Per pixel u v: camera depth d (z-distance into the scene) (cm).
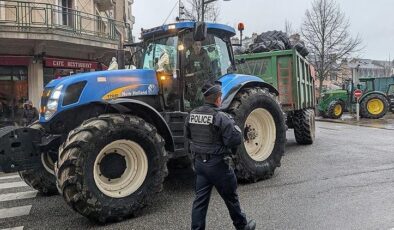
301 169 812
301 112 1153
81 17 1766
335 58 3156
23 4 1584
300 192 644
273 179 736
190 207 596
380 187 661
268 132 752
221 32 753
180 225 525
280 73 1059
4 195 744
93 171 528
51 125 593
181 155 641
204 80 709
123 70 637
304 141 1162
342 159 909
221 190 453
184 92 680
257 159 726
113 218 545
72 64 1725
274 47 1088
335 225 498
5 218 596
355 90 2195
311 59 3133
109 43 1772
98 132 532
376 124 1845
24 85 1631
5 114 1609
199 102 700
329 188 661
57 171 522
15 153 569
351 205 571
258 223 513
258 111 736
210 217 540
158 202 625
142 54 742
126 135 553
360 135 1391
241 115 698
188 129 468
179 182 745
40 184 698
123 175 564
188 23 679
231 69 772
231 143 438
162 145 589
